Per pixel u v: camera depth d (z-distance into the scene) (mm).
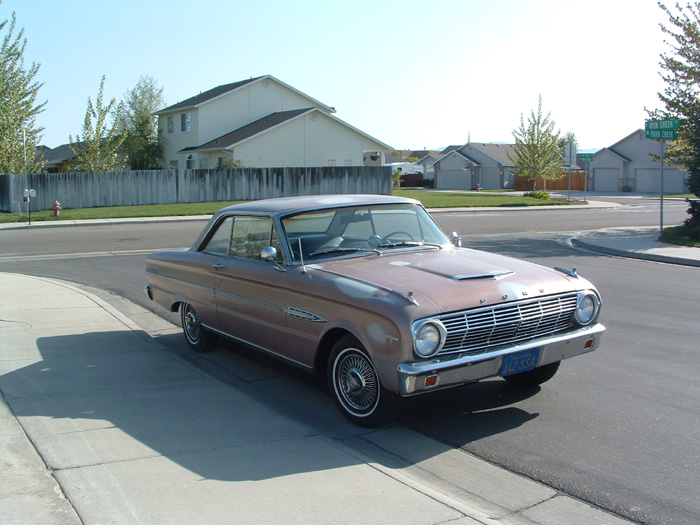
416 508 3682
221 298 6535
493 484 4180
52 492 3789
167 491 3840
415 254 5898
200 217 27641
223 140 41375
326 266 5523
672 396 5730
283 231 5785
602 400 5656
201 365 6938
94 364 6707
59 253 16703
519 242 18641
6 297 10195
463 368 4617
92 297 10281
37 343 7492
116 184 32156
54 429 4844
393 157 88688
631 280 11977
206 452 4469
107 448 4500
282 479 4043
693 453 4578
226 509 3629
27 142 35812
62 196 31062
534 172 48531
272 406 5684
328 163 42156
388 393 4789
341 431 5090
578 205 36938
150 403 5527
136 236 20594
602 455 4566
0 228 23953
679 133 20188
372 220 6184
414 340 4465
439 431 5062
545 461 4492
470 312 4676
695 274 12742
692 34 19562
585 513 3789
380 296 4711
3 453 4359
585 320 5355
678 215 29344
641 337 7762
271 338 5867
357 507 3684
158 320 9258
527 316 4938
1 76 34688
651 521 3686
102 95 39281
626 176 57438
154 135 52281
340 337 5227
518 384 6027
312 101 46156
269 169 34750
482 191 56062
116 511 3574
